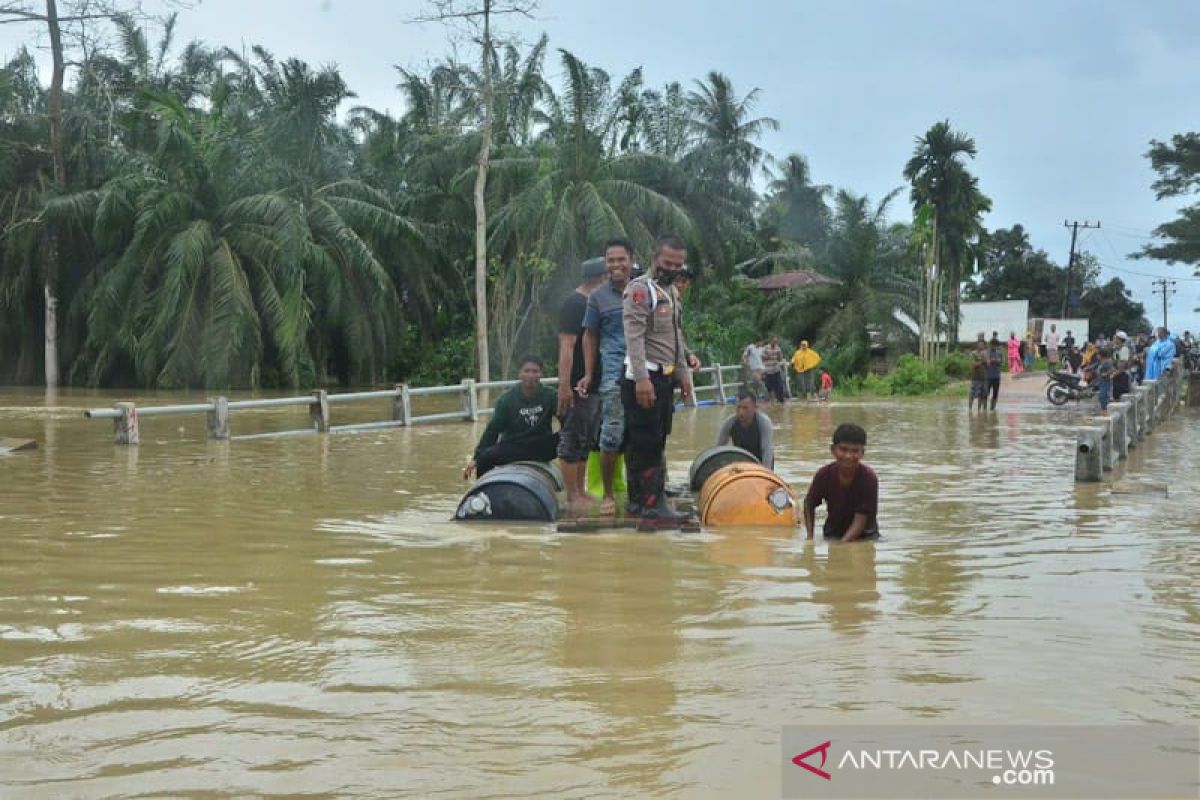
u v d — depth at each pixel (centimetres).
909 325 4378
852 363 3891
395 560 625
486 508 780
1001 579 575
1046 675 395
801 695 372
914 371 3403
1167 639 446
